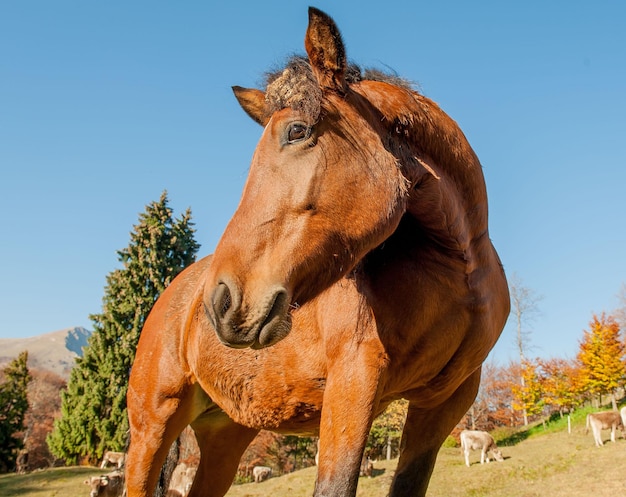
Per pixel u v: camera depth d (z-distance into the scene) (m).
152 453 3.70
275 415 3.08
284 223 2.07
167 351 3.70
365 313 2.52
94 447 25.25
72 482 20.89
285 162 2.12
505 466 18.12
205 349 3.30
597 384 28.59
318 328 2.71
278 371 2.92
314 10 2.14
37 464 40.41
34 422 45.38
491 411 40.47
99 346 25.73
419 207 2.46
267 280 2.00
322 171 2.11
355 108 2.26
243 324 1.94
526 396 32.34
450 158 2.54
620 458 16.83
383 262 2.59
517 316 35.88
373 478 17.45
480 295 2.65
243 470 30.12
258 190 2.12
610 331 29.19
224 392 3.28
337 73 2.23
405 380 2.64
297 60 2.30
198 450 4.55
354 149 2.18
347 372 2.50
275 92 2.21
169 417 3.70
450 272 2.56
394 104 2.40
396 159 2.27
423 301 2.51
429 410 3.05
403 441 3.11
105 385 25.58
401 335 2.51
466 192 2.61
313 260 2.08
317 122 2.14
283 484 18.77
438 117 2.55
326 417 2.50
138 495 3.66
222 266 2.01
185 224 27.34
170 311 3.81
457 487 16.06
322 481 2.39
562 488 14.53
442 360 2.64
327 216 2.10
